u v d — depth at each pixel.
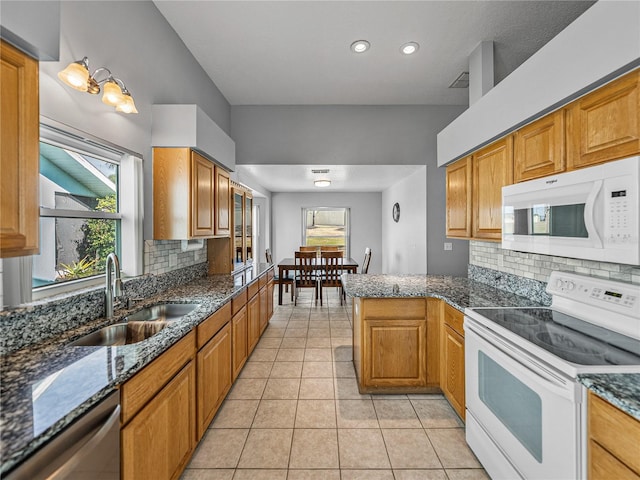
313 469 1.63
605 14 1.15
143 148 2.10
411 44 2.63
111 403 0.96
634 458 0.85
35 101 0.97
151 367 1.19
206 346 1.79
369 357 2.32
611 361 1.12
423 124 4.00
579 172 1.29
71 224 1.66
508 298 2.12
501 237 1.89
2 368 1.03
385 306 2.31
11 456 0.63
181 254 2.69
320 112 3.99
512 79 1.73
